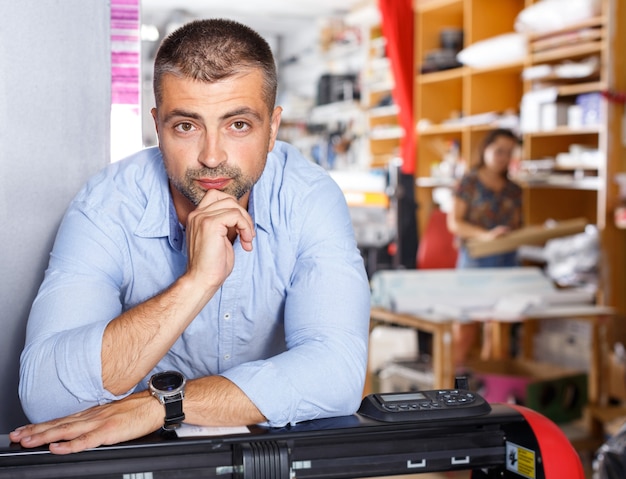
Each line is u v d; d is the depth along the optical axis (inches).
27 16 56.2
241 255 50.7
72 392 42.4
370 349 138.2
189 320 43.8
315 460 38.3
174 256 51.0
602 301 171.5
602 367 133.0
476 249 153.1
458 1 239.8
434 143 262.5
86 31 58.4
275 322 53.6
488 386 132.9
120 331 42.7
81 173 59.2
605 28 174.4
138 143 64.1
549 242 183.0
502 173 176.7
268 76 43.9
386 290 129.0
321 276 49.0
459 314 122.6
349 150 326.3
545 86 196.2
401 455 39.5
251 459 36.1
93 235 48.4
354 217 169.2
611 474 85.0
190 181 44.1
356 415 41.5
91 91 59.1
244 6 358.3
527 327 169.6
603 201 173.9
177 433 38.7
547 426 40.6
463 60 227.9
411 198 166.6
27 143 57.1
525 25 197.0
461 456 40.7
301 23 392.2
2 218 56.7
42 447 36.8
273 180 51.3
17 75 56.3
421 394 42.8
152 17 385.4
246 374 42.2
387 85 292.0
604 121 173.3
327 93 337.1
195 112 42.3
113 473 36.1
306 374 43.1
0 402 57.9
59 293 46.0
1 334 57.6
